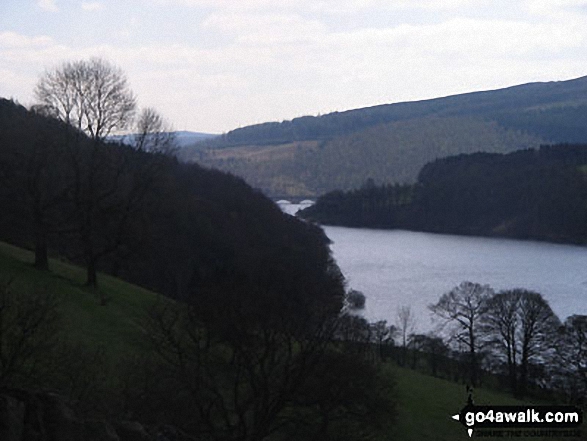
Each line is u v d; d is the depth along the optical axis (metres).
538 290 102.81
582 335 57.59
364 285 109.00
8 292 25.11
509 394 59.50
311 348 25.83
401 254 153.50
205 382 25.53
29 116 48.12
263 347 28.23
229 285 30.19
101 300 40.78
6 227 54.38
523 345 60.59
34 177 44.19
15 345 23.16
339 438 28.06
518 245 172.00
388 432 33.28
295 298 31.72
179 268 69.56
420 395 41.97
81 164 45.97
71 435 14.00
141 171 46.22
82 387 23.25
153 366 26.92
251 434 24.31
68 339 30.11
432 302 95.25
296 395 26.27
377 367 35.66
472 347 62.94
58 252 62.31
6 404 13.24
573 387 56.41
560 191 192.88
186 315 29.59
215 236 76.38
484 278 116.69
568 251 158.38
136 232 52.19
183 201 76.50
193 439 20.41
